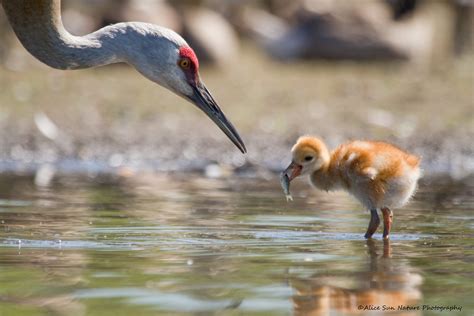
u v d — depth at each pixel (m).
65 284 8.41
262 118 22.19
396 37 30.09
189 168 18.20
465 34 30.09
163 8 28.94
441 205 13.34
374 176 11.15
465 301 7.87
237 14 34.00
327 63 30.22
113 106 23.12
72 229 11.20
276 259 9.52
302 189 15.27
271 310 7.57
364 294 8.08
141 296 7.99
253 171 17.83
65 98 23.77
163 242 10.43
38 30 11.84
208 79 26.88
